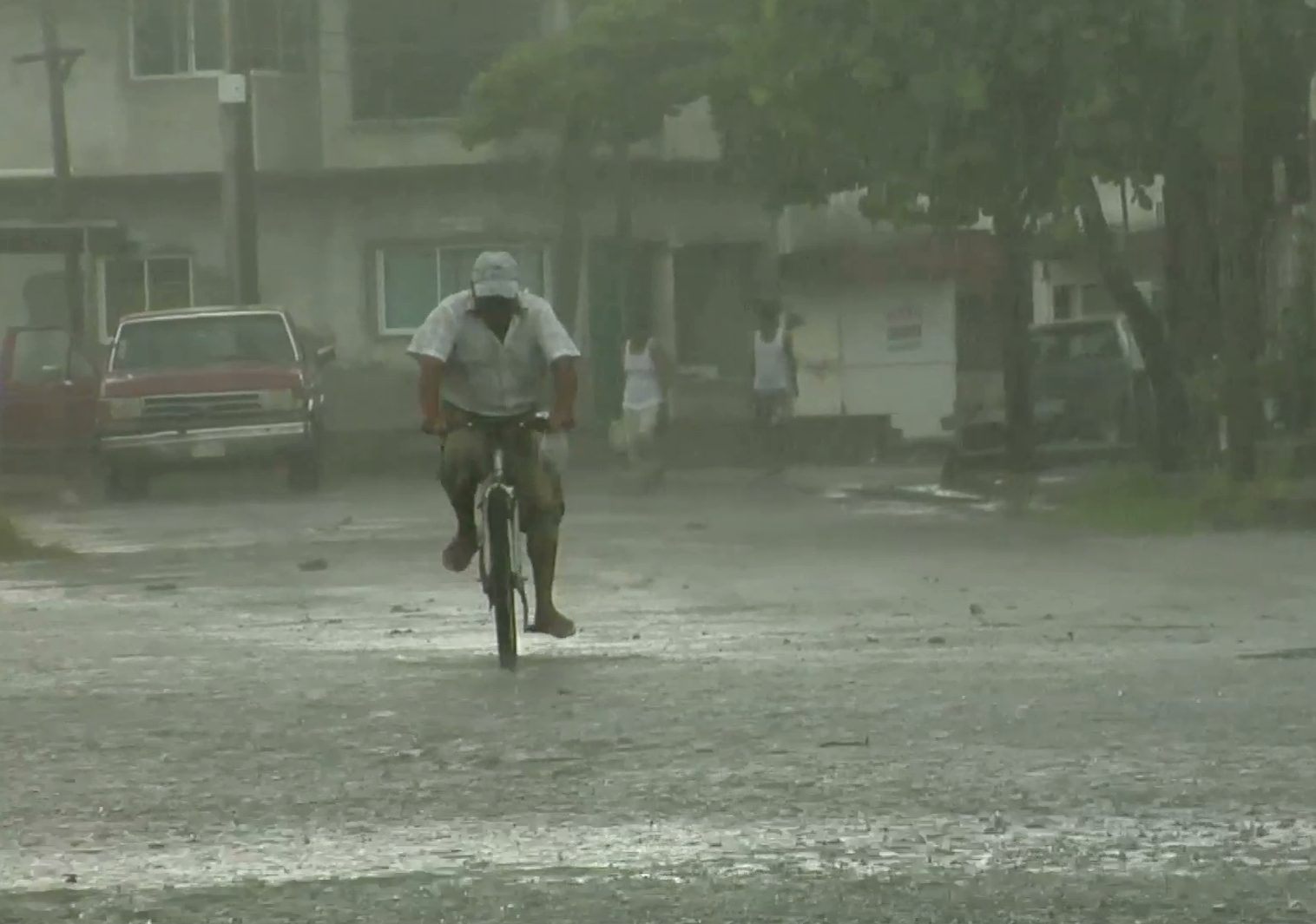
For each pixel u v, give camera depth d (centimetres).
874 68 8712
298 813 2530
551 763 2853
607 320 14988
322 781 2752
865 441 14625
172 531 8544
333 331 15125
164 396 11156
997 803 2508
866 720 3180
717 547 7144
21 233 13625
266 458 11212
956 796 2552
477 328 4009
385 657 4156
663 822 2430
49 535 8325
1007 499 9300
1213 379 7912
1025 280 10150
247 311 11581
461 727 3183
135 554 7319
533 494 4066
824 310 15275
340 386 15038
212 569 6612
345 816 2502
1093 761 2788
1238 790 2559
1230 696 3378
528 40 14912
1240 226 7969
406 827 2430
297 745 3047
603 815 2480
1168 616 4803
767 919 1952
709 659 4022
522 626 4750
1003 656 4019
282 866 2222
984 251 15200
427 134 14950
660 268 15112
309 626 4869
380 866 2212
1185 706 3269
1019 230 9875
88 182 15075
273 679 3812
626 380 12212
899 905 1997
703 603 5272
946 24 8650
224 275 15125
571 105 13488
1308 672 3675
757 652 4169
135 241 15112
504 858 2241
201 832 2420
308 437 11256
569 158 14538
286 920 1975
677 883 2102
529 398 4050
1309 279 8425
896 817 2428
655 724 3178
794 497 10269
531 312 4003
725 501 10050
